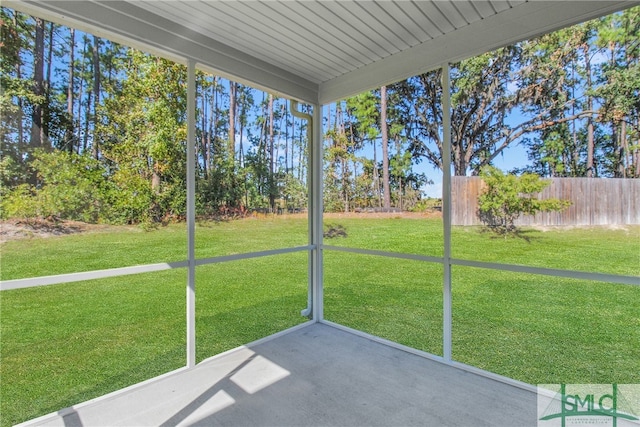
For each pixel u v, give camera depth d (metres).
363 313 3.51
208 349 2.95
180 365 2.67
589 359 2.34
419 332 3.14
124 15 1.98
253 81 2.76
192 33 2.32
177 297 2.97
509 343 2.65
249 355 2.63
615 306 2.28
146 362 2.71
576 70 2.40
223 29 2.31
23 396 2.20
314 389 2.13
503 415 1.85
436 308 3.08
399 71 2.67
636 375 2.19
